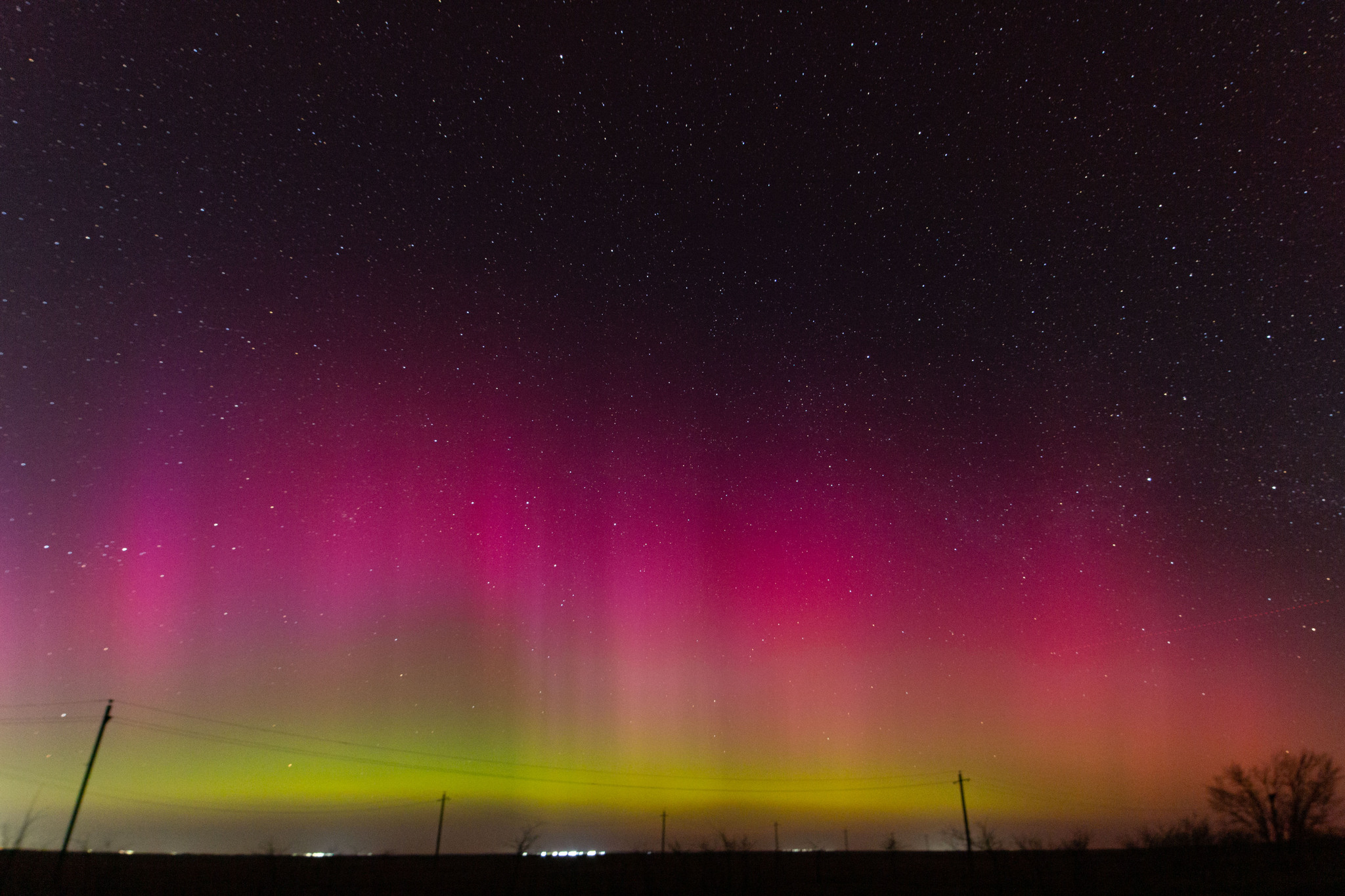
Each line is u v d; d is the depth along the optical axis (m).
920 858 64.75
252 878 44.84
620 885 43.78
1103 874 42.53
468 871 52.31
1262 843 45.69
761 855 66.56
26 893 36.69
